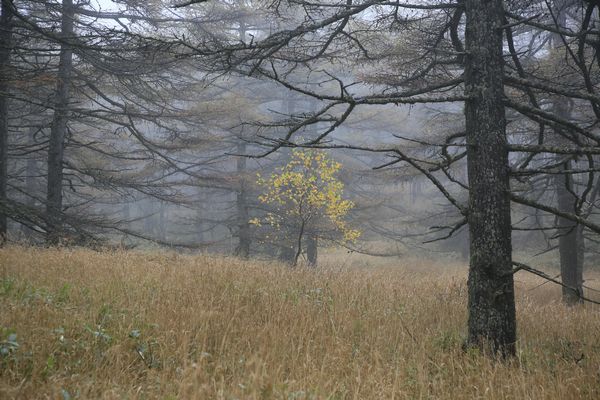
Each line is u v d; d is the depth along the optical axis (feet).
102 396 11.69
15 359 12.76
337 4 22.41
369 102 17.93
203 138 57.57
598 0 19.12
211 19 51.03
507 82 21.15
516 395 14.43
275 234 63.36
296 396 12.11
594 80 27.27
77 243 41.91
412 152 52.08
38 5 47.73
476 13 19.16
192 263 29.35
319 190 46.65
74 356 14.12
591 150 16.84
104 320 17.03
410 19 25.46
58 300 19.13
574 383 14.90
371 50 30.94
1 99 41.57
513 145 18.52
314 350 16.78
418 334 20.48
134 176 61.57
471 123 19.10
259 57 22.35
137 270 25.54
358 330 20.30
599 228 16.94
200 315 17.74
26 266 24.31
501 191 18.52
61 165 47.29
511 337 18.28
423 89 19.75
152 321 17.58
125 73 44.19
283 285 25.89
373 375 14.51
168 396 12.00
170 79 56.65
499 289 18.22
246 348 16.48
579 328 24.17
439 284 36.65
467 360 17.10
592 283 57.11
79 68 49.08
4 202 37.96
